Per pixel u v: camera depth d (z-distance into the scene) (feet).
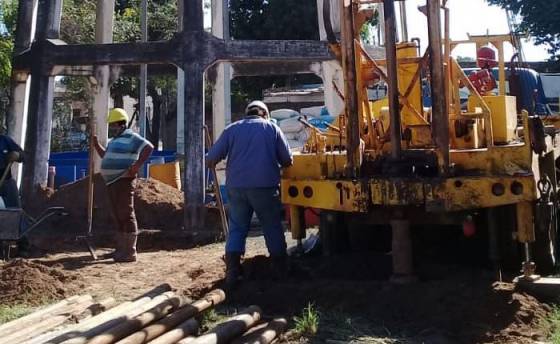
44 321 17.30
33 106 40.47
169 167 54.85
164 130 110.11
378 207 21.25
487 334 16.46
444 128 19.42
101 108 46.52
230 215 22.56
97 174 40.91
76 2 85.92
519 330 16.51
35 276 22.47
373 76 22.88
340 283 20.33
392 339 16.38
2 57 62.23
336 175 22.27
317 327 17.29
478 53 25.39
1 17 80.02
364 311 18.53
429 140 21.85
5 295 21.16
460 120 21.11
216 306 19.51
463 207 19.30
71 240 35.81
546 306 17.93
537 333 16.31
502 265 21.86
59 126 109.60
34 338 15.55
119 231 29.73
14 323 17.03
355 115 20.86
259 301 19.97
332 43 22.53
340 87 41.24
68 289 22.58
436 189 19.47
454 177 19.44
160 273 26.20
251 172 21.93
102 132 46.50
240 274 22.52
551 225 21.18
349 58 20.77
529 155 19.12
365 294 19.27
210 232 37.37
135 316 15.78
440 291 18.79
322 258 24.29
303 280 21.94
